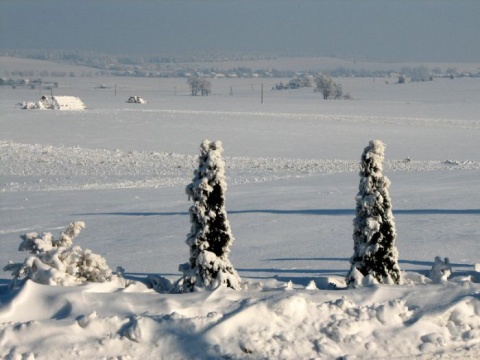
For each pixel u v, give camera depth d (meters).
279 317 9.38
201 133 70.94
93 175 42.38
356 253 12.02
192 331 9.00
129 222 24.47
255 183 37.53
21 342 8.77
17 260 17.91
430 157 56.72
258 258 17.25
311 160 51.16
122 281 11.65
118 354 8.66
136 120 81.44
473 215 23.84
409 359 8.81
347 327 9.26
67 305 9.57
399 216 24.08
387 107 152.25
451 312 9.85
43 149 55.25
